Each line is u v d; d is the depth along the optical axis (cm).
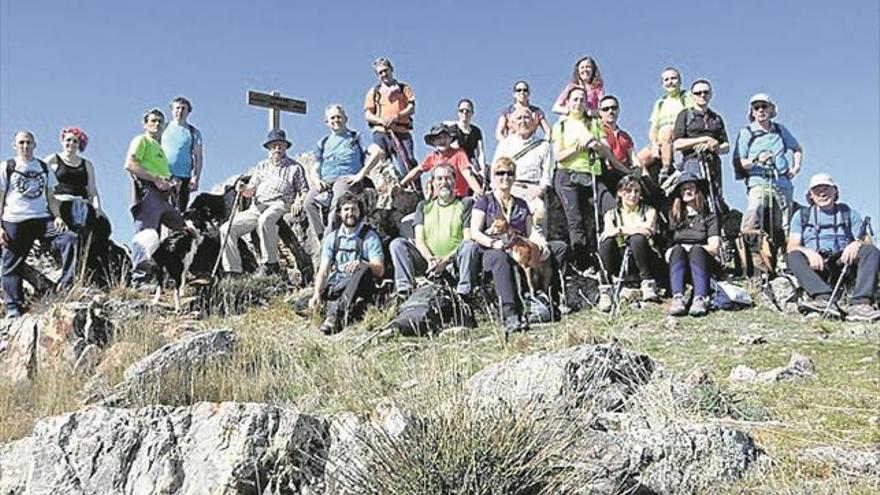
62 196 1072
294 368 785
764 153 1073
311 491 546
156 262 1061
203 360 796
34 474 598
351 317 948
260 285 1105
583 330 816
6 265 1016
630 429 553
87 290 1038
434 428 503
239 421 577
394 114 1266
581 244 1056
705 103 1100
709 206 980
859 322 888
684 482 525
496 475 480
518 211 947
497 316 915
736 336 841
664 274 991
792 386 682
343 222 981
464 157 1153
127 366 836
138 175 1096
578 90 1081
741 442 550
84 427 605
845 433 586
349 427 561
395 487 489
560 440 507
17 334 906
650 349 808
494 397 554
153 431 594
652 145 1187
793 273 950
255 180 1186
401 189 1166
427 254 972
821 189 955
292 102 1447
